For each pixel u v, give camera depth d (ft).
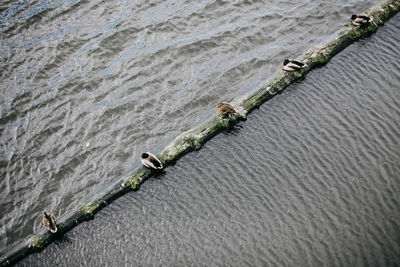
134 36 54.70
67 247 31.96
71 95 47.29
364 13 49.03
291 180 33.78
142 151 39.99
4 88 48.91
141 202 33.99
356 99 40.11
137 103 45.27
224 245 30.04
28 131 43.65
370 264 27.50
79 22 57.93
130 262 30.17
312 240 29.48
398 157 34.17
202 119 42.42
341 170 33.94
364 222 30.01
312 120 38.63
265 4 58.34
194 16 57.11
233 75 47.19
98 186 37.35
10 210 36.09
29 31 57.16
